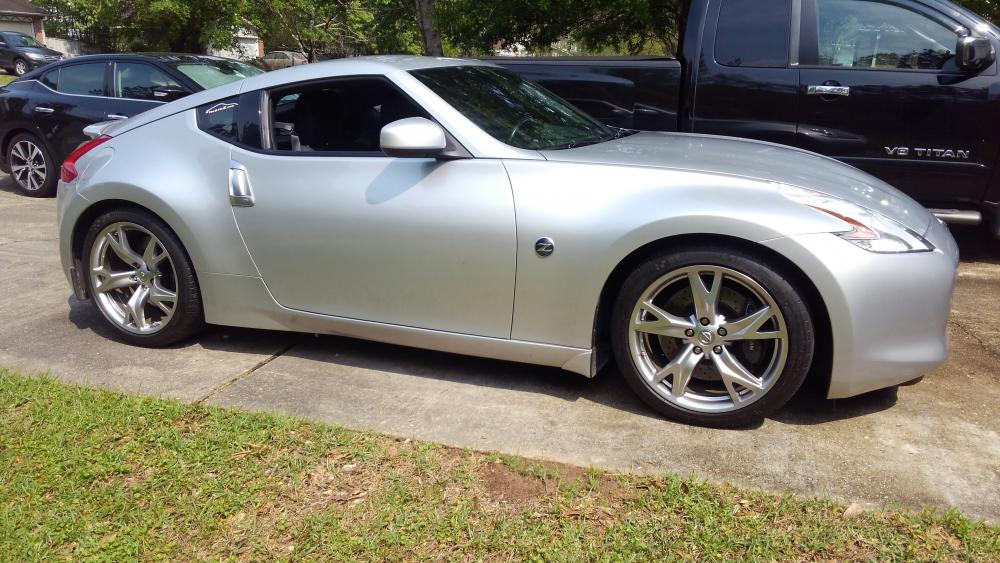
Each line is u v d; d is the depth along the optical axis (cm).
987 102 489
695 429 308
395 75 352
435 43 1003
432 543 236
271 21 2658
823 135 523
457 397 339
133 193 382
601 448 292
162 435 299
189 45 2639
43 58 2875
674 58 562
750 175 306
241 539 240
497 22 1216
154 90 790
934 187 515
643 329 311
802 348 290
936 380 348
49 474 274
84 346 405
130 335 404
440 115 338
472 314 333
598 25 1232
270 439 297
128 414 315
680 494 257
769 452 288
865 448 290
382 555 231
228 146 375
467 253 324
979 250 573
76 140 810
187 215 373
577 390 346
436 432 305
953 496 257
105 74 810
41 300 479
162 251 392
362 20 2578
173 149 386
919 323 294
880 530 238
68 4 2783
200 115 389
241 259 372
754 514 247
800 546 231
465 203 323
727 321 301
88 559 231
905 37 507
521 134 347
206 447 291
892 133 511
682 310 312
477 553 231
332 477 272
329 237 349
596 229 305
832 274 280
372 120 365
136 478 273
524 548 232
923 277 291
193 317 392
